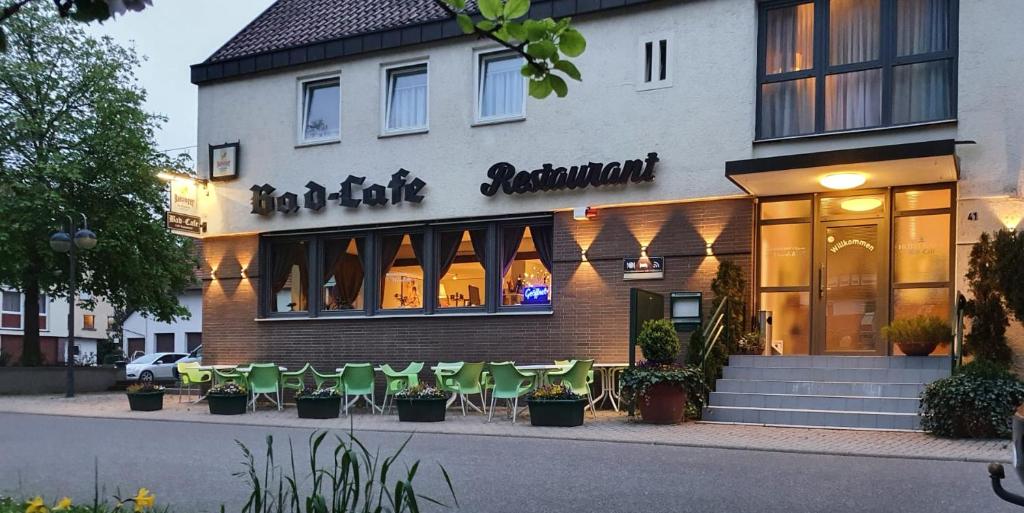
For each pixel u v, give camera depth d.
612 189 15.10
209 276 18.83
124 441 11.20
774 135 14.25
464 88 16.53
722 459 9.03
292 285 18.19
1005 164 12.47
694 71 14.63
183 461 9.38
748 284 14.01
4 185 22.38
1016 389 10.36
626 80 15.14
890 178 12.98
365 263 17.34
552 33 3.30
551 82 3.46
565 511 6.63
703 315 14.20
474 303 16.30
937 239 13.17
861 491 7.22
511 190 15.77
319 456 9.68
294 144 18.11
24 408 16.92
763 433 11.13
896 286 13.39
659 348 12.58
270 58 18.25
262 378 15.24
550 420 12.20
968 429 10.43
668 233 14.65
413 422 13.12
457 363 15.16
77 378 24.06
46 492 7.56
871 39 13.74
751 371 13.06
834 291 13.84
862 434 10.98
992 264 11.80
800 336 14.00
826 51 14.01
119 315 42.41
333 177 17.66
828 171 12.59
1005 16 12.63
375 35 17.22
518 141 15.95
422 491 7.45
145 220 24.59
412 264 16.98
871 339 13.53
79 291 25.64
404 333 16.75
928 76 13.29
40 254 22.77
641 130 14.95
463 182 16.38
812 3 14.18
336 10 19.22
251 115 18.61
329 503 6.99
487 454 9.54
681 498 7.03
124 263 24.50
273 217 18.12
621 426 12.06
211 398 15.11
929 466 8.52
